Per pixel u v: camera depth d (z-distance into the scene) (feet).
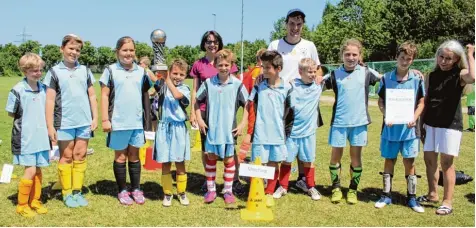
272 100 16.47
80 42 16.05
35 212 15.34
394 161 16.88
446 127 15.62
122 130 16.14
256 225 14.56
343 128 16.87
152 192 18.10
